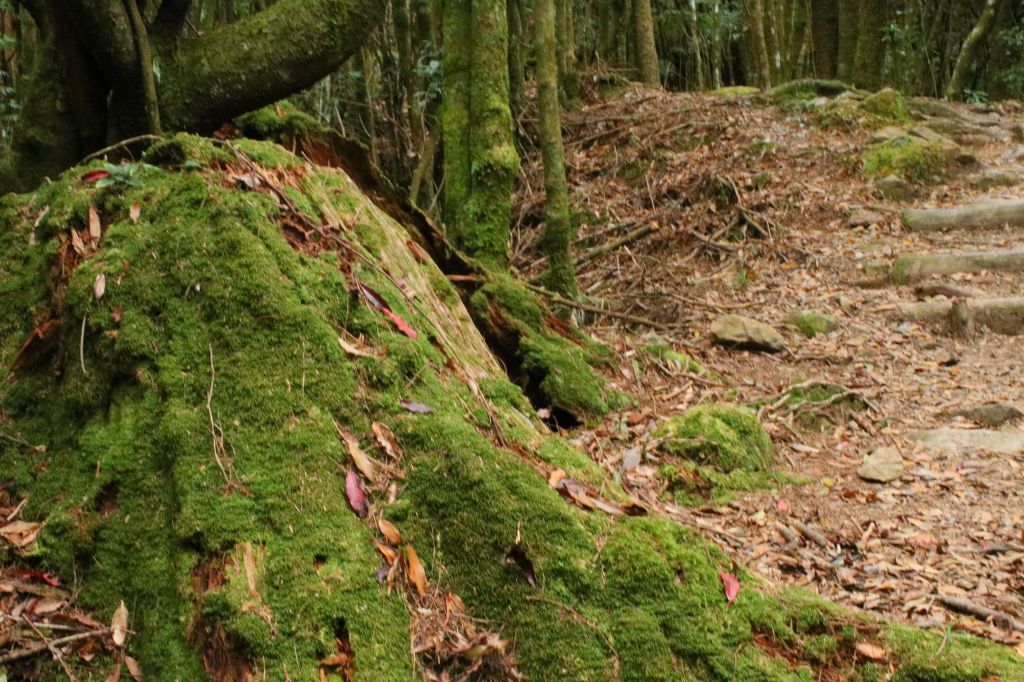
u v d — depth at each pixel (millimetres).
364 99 8750
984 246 7625
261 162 3211
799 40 15922
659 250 8695
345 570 2256
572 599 2326
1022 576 3240
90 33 3605
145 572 2363
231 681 2119
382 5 4145
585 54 16797
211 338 2654
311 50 4008
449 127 5746
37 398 2826
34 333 2902
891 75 15680
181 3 3932
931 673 2221
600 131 11555
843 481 4234
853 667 2287
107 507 2504
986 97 15789
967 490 4039
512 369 4793
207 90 3908
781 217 8703
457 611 2309
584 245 9211
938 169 9336
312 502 2354
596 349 5453
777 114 11180
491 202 5641
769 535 3602
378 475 2467
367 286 2934
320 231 3010
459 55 5719
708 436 4266
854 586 3221
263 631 2135
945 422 4980
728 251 8289
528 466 2562
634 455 4164
